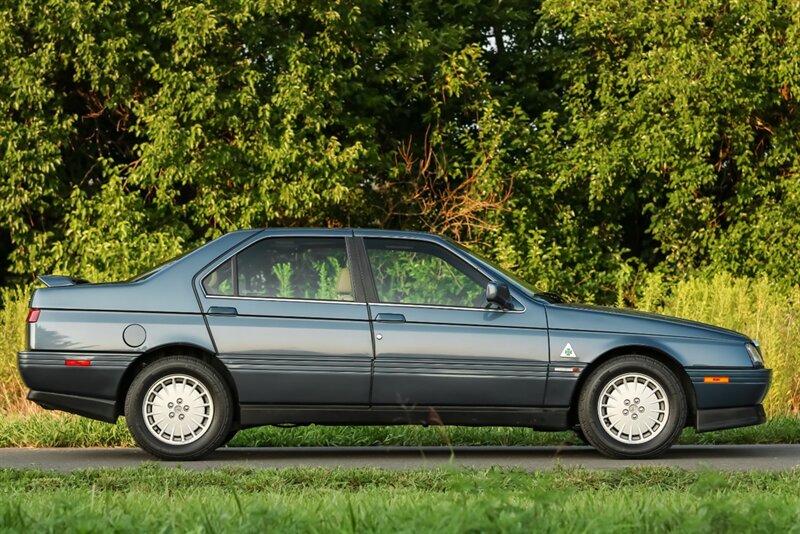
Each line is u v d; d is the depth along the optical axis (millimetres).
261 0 18609
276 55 19453
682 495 6379
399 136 21828
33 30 18734
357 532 4590
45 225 20078
